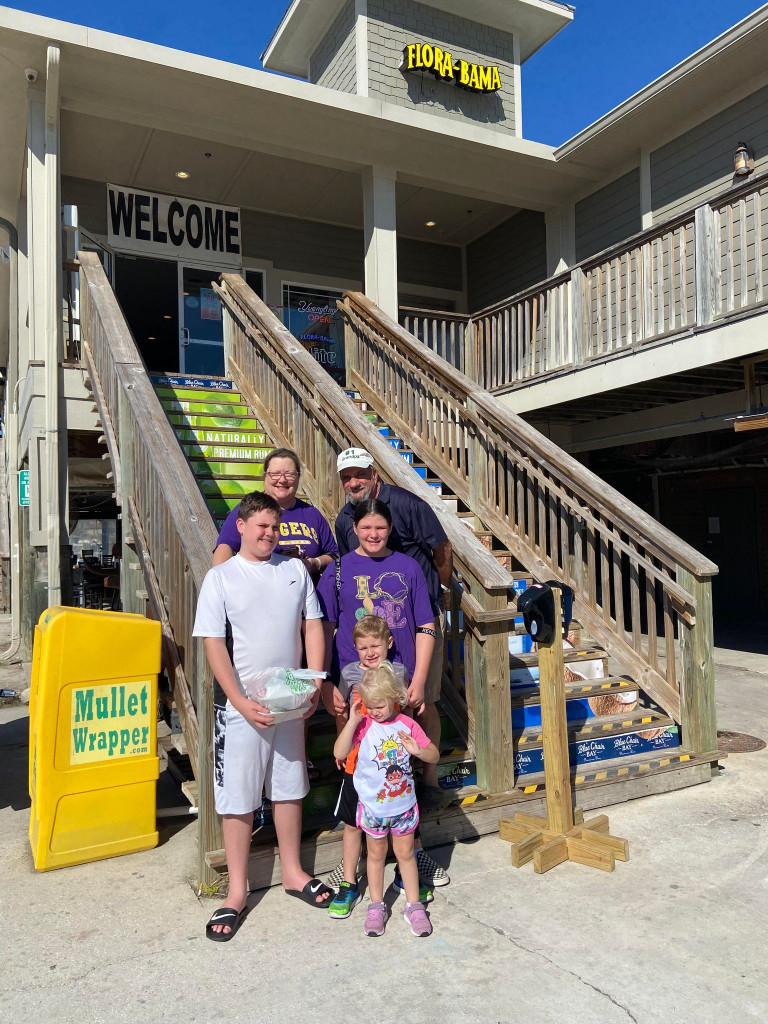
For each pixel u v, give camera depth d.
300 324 11.76
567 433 10.20
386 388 7.86
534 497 6.50
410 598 3.23
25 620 9.14
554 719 3.49
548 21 11.16
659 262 6.86
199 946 2.69
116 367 5.20
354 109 8.39
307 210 11.42
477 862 3.38
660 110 8.71
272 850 3.14
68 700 3.39
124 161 9.71
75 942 2.73
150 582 4.37
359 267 12.23
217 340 11.16
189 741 3.72
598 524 5.11
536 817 3.64
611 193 10.06
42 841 3.32
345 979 2.47
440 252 12.90
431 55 10.18
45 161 7.38
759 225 5.95
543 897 3.03
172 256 10.77
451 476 6.71
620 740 4.32
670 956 2.58
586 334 7.70
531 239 11.54
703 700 4.44
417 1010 2.30
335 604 3.26
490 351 9.10
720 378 7.15
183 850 3.57
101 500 14.89
